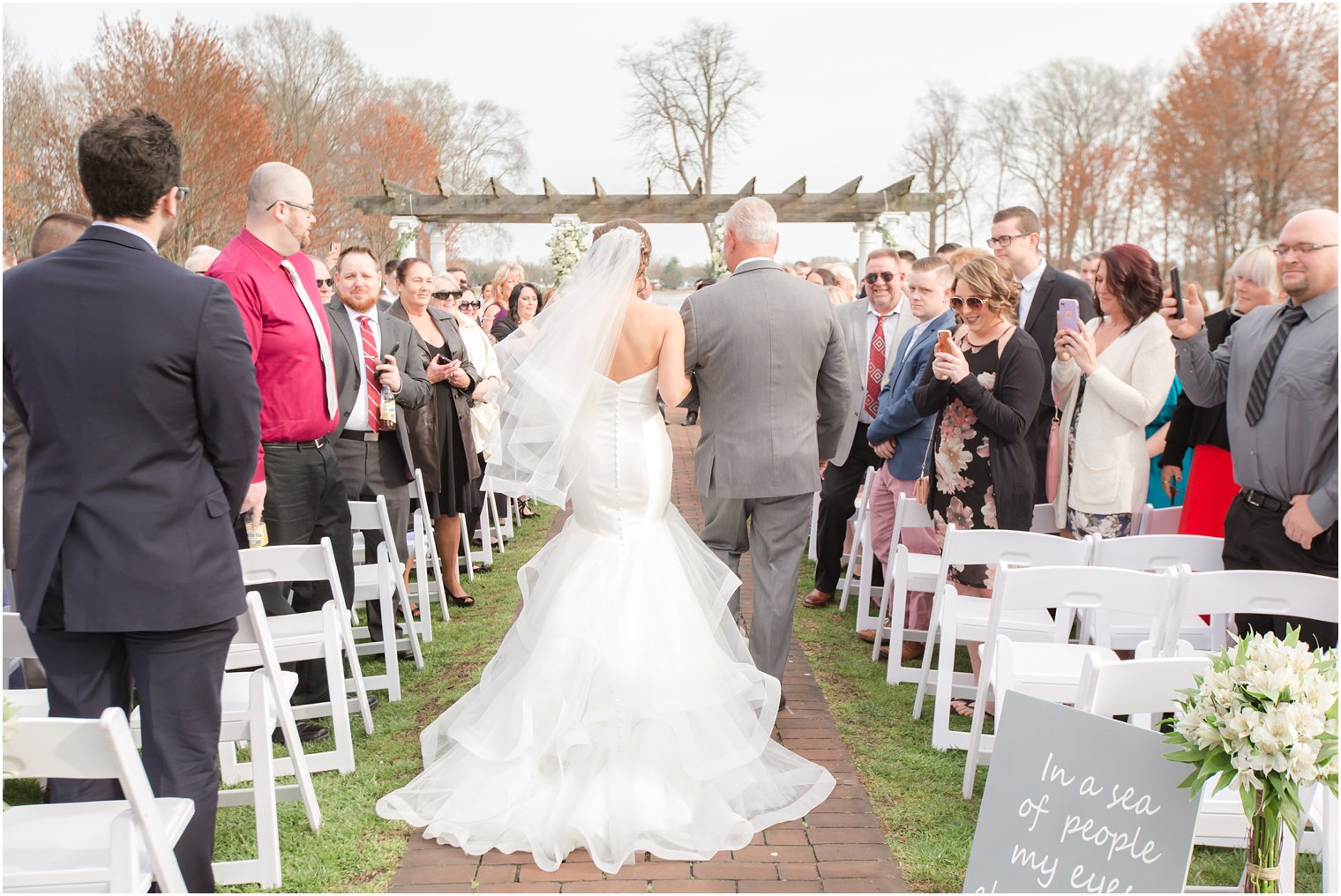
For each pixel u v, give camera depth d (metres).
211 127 23.44
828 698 4.55
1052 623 4.05
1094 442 4.41
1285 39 28.20
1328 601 3.15
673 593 3.66
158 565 2.61
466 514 6.68
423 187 34.34
